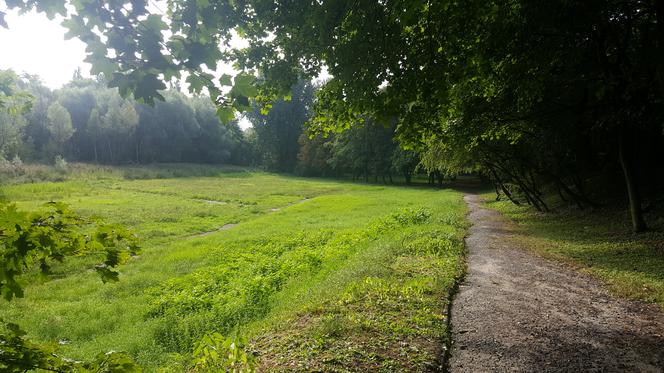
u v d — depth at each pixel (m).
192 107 87.94
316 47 5.55
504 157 21.30
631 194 13.57
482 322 6.89
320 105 7.05
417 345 5.78
